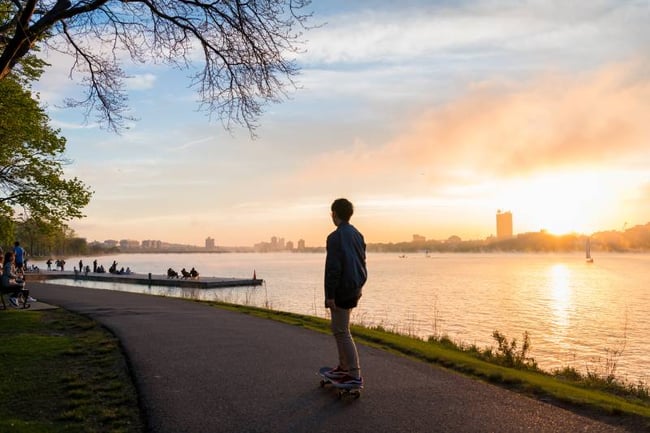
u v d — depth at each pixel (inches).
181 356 321.7
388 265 5890.8
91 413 214.4
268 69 366.6
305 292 1809.8
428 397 230.4
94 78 402.3
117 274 2396.7
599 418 205.3
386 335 425.4
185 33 366.9
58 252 7273.6
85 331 432.8
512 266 5511.8
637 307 1460.4
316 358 316.2
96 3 325.4
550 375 347.6
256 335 407.8
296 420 199.8
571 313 1296.8
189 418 202.7
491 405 218.1
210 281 1926.7
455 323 1075.3
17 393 244.1
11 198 797.9
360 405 218.2
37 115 780.6
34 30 314.3
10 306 620.1
